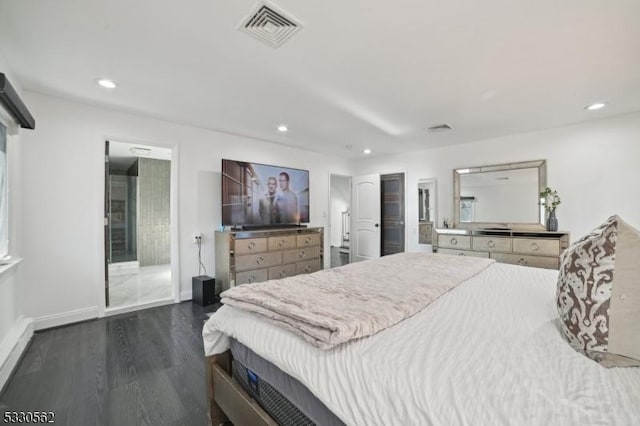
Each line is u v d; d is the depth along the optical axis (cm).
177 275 356
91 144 297
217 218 393
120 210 619
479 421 62
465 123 352
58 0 148
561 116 326
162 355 220
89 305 295
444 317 118
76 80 240
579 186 352
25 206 260
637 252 84
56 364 205
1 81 170
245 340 124
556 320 111
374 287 158
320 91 260
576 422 58
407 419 70
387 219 648
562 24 167
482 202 431
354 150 512
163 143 346
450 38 181
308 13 159
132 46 191
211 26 170
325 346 94
